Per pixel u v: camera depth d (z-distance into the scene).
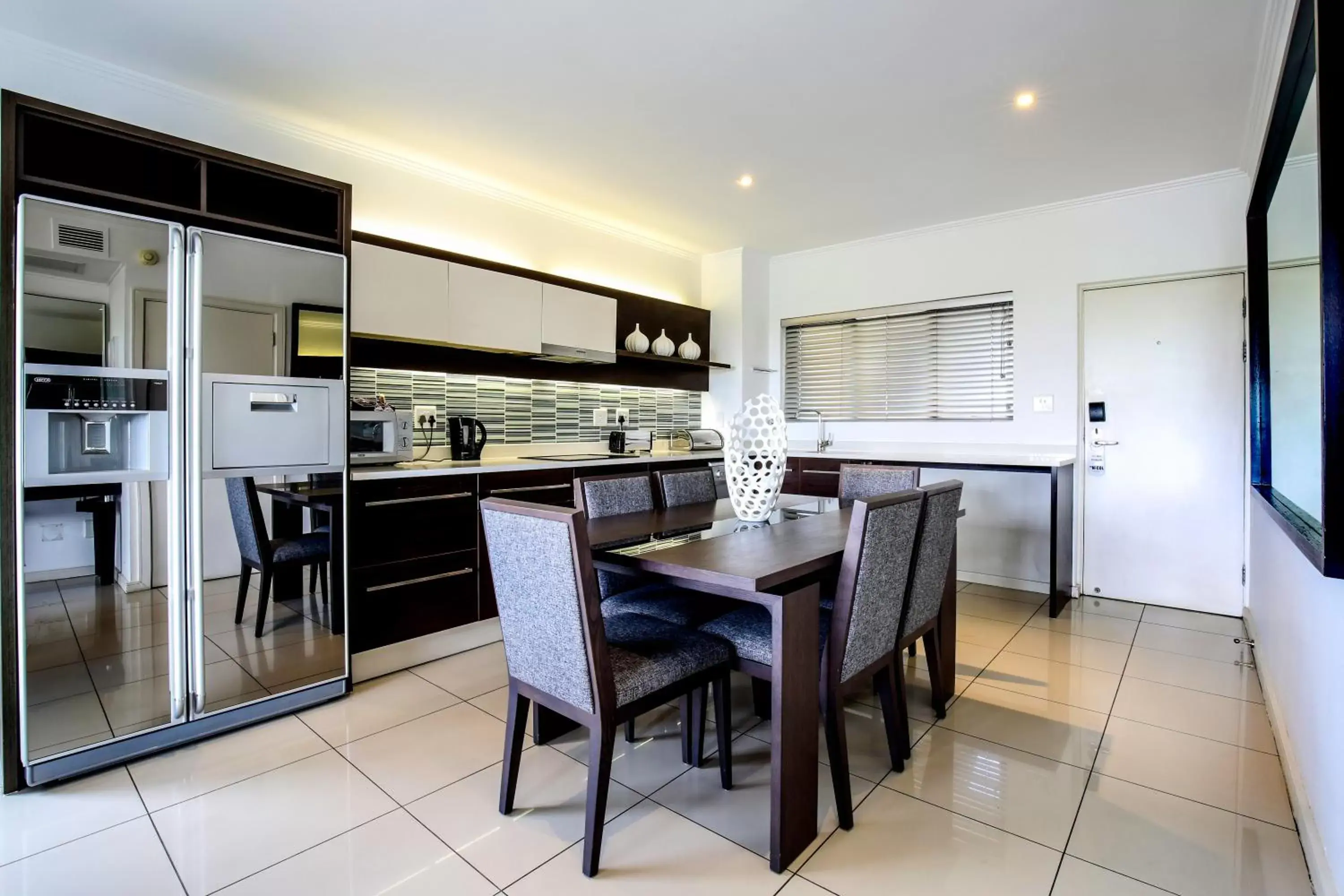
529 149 3.20
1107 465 3.91
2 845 1.63
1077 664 2.87
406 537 2.79
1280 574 2.27
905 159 3.30
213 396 2.16
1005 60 2.41
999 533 4.29
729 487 2.48
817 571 1.77
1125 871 1.54
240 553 2.25
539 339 3.63
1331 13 1.24
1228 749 2.12
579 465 3.54
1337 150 1.25
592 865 1.52
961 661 2.91
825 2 2.09
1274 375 2.54
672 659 1.70
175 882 1.50
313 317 2.39
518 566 1.58
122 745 2.03
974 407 4.38
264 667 2.32
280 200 2.87
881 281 4.72
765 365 5.26
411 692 2.58
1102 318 3.90
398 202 3.32
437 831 1.70
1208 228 3.54
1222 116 2.82
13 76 2.31
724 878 1.52
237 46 2.36
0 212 1.81
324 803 1.82
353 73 2.53
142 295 2.03
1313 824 1.57
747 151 3.22
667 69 2.49
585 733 2.27
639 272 4.69
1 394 1.83
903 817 1.76
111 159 2.52
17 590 1.86
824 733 2.24
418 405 3.46
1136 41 2.28
